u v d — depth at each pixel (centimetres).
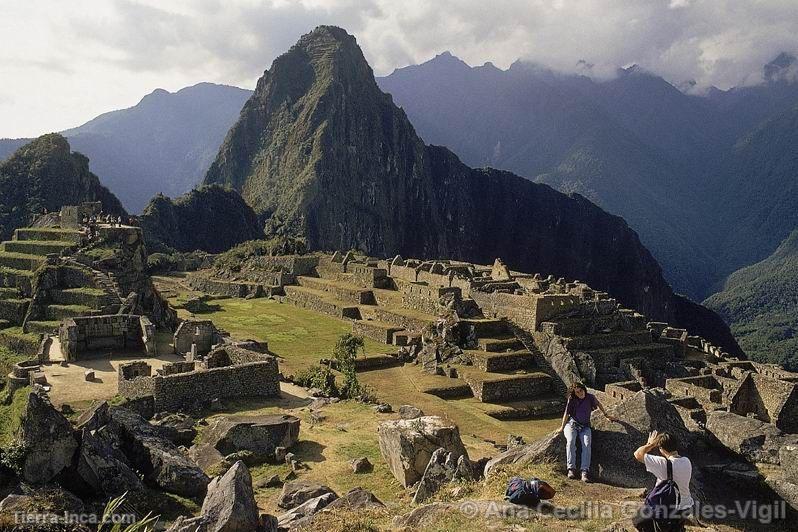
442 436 2106
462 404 4750
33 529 1422
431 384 5084
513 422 4569
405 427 2166
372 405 3472
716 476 1496
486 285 6912
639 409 1598
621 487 1461
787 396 3741
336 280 9694
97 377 3856
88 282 5400
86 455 1752
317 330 7200
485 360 5369
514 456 1672
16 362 4481
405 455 2056
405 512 1505
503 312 6141
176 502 1781
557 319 5809
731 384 4256
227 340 4603
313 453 2491
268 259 11219
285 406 3312
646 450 1251
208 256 14762
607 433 1550
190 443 2562
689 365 5459
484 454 2802
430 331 6006
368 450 2525
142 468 1947
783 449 1449
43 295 5300
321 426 2908
